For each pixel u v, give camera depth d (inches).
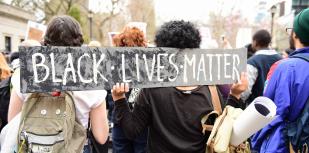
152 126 96.9
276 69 101.5
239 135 86.0
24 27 1291.8
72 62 80.8
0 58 178.4
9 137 88.7
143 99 95.3
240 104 97.9
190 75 90.7
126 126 93.7
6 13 1123.3
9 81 152.9
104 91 92.7
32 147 84.4
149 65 87.0
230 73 94.0
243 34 351.3
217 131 88.6
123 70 85.0
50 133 84.6
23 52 77.6
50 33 88.4
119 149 163.9
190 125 92.8
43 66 78.9
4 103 151.5
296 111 97.1
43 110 85.7
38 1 1256.2
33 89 78.5
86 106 89.9
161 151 94.7
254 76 181.5
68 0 1243.2
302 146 95.7
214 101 95.8
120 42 152.1
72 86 81.0
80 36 91.4
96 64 82.7
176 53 89.2
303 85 96.4
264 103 83.0
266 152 99.9
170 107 93.4
